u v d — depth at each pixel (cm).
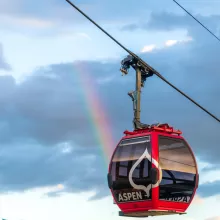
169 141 2784
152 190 2695
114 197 2839
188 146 2850
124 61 2616
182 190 2789
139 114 2786
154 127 2773
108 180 2839
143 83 2697
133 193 2770
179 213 2805
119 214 2847
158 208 2703
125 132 2856
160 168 2708
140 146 2764
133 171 2759
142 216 2916
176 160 2783
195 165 2842
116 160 2836
